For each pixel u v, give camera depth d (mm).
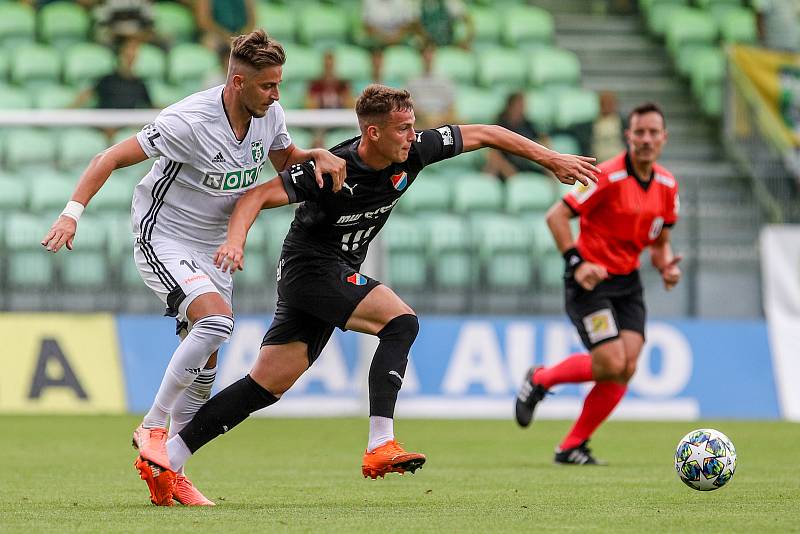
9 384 44719
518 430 39688
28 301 46031
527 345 46125
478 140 19828
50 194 49656
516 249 48500
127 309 46531
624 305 28469
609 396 28094
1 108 54156
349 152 19188
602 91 63281
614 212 27781
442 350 46000
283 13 62375
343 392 45875
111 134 52844
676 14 64500
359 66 59719
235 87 18719
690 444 21000
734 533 15703
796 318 47656
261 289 47344
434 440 35938
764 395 46281
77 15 59812
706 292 49125
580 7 67812
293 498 20828
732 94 55719
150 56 57875
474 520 17172
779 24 64688
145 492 21891
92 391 45062
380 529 16062
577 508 18891
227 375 44906
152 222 19578
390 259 48094
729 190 53406
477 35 64062
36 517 17719
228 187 19500
